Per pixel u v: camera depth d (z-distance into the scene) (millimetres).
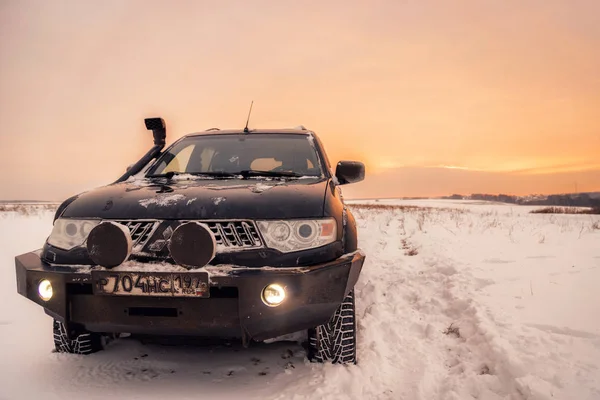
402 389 2584
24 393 2514
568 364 2547
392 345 3285
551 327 3078
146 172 3561
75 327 2480
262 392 2533
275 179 3227
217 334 2381
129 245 2273
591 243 6488
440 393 2541
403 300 4414
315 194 2707
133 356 3072
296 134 4031
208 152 3787
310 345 2922
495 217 15039
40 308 4227
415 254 6395
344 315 2803
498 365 2676
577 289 3855
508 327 3123
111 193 2770
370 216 14609
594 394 2232
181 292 2242
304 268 2316
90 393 2527
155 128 3996
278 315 2277
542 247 6176
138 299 2322
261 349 3182
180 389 2584
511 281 4305
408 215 14961
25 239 8172
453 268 4973
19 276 2541
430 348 3197
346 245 2662
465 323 3443
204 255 2213
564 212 25672
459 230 8961
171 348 3213
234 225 2400
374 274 5328
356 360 2914
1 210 16578
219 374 2789
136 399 2455
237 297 2307
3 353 3109
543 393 2252
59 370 2834
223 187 2814
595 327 3016
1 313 4035
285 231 2393
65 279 2348
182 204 2498
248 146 3816
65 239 2516
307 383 2611
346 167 3586
